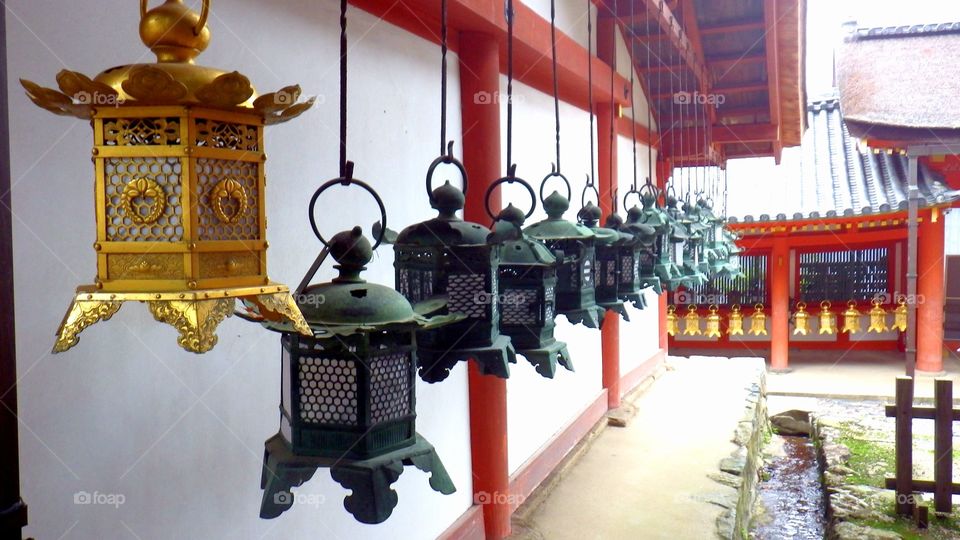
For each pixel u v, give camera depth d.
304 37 3.07
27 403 1.99
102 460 2.21
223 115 1.47
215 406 2.64
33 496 2.01
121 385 2.27
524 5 4.75
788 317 14.72
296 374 1.83
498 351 2.42
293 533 3.06
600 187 7.42
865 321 14.90
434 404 4.30
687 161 10.88
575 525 5.02
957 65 13.02
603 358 7.88
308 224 3.09
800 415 11.11
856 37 14.27
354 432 1.79
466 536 4.53
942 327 13.27
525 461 5.64
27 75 1.96
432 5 3.80
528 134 5.76
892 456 8.15
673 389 9.41
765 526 7.20
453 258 2.41
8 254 1.49
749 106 10.05
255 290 1.49
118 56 2.21
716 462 6.36
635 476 6.00
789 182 14.14
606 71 6.88
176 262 1.41
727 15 7.99
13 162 1.94
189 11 1.50
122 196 1.44
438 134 4.23
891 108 12.28
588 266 3.26
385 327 1.78
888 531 5.94
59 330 1.40
